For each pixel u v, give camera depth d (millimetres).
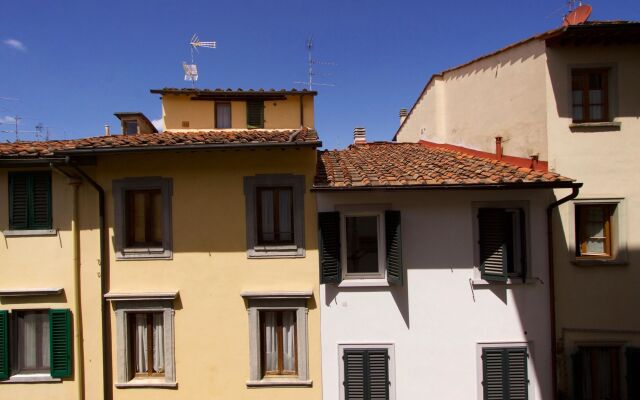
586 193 7746
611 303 7605
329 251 7500
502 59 9508
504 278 7320
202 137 8125
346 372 7641
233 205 7883
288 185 7867
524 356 7547
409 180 7422
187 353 7809
